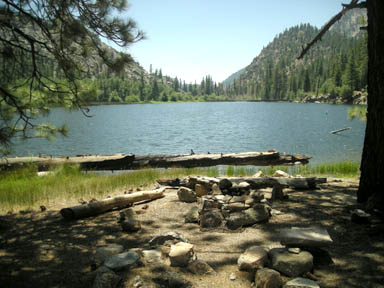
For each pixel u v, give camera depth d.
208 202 5.15
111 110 121.31
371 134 5.11
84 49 6.55
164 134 38.38
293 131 38.88
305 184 7.14
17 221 5.22
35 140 31.28
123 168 13.64
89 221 5.18
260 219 4.72
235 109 123.00
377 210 4.51
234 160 13.90
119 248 3.75
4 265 3.46
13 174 10.49
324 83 174.25
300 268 3.02
